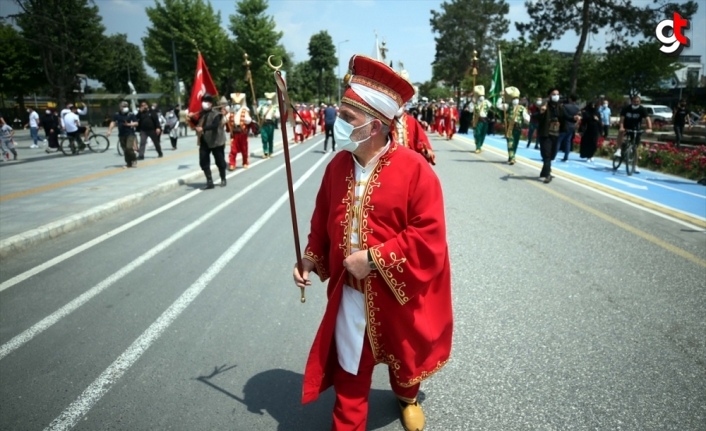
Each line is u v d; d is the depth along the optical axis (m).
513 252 5.44
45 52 28.20
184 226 6.76
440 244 2.10
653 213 7.42
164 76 49.34
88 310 4.05
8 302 4.23
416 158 2.18
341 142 2.12
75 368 3.18
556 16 27.70
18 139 26.38
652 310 3.96
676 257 5.28
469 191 9.17
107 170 12.32
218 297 4.29
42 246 5.89
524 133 23.75
